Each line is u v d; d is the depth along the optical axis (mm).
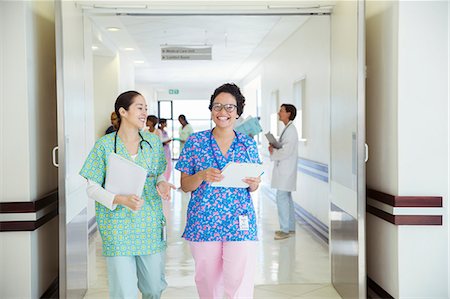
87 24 5508
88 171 2869
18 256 3539
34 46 3711
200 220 2805
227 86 2832
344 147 3943
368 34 4129
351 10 3701
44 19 4004
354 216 3678
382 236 3873
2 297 3533
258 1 4211
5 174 3531
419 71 3520
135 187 2775
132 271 2883
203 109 21750
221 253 2857
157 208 2959
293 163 6348
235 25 7809
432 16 3506
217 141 2871
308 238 6363
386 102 3746
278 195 6465
